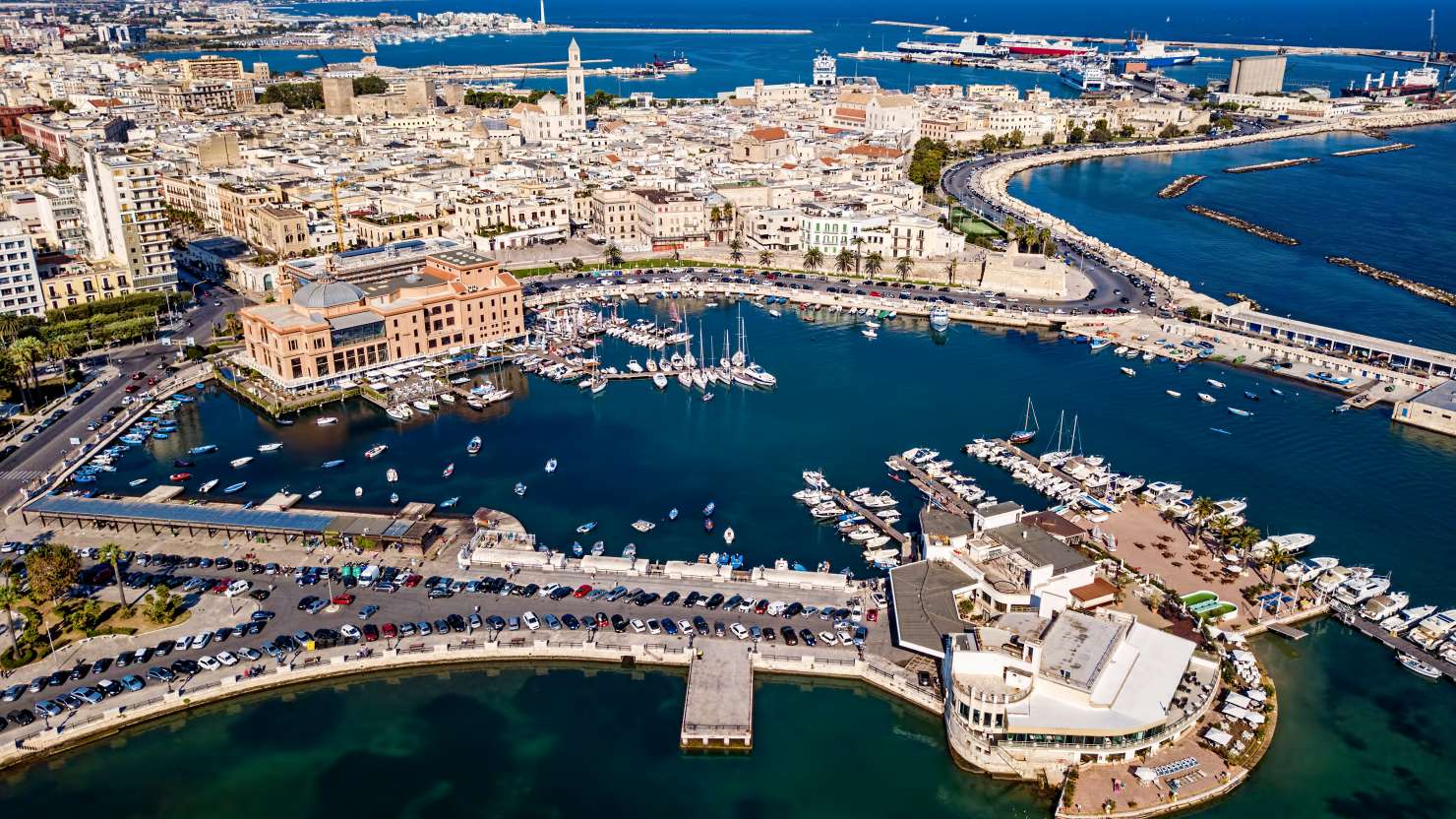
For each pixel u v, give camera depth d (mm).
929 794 150000
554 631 177875
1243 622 180875
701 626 180000
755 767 155125
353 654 171375
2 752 151375
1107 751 148375
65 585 182125
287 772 153250
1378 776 149500
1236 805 144000
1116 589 184875
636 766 155125
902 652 174750
